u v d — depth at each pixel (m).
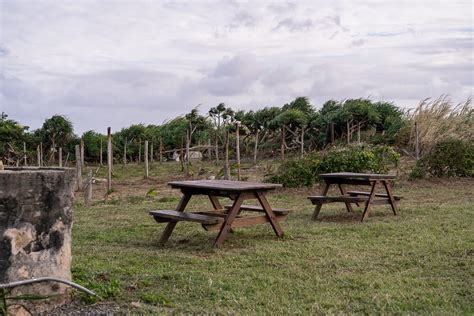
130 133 33.88
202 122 32.06
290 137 28.61
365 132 27.36
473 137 20.98
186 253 8.02
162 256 7.78
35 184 5.20
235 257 7.68
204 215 8.58
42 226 5.25
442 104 23.95
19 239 5.08
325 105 28.73
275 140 29.25
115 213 12.26
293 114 27.50
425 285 6.28
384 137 25.44
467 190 15.49
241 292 6.03
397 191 15.61
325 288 6.18
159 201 14.49
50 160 28.02
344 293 5.99
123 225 10.55
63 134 30.23
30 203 5.16
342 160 16.02
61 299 5.39
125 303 5.57
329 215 11.77
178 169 25.88
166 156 34.34
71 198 5.52
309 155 17.20
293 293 6.00
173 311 5.39
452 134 22.17
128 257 7.71
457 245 8.20
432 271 6.86
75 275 6.30
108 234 9.56
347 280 6.48
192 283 6.31
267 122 29.12
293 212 12.22
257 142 27.56
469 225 9.94
